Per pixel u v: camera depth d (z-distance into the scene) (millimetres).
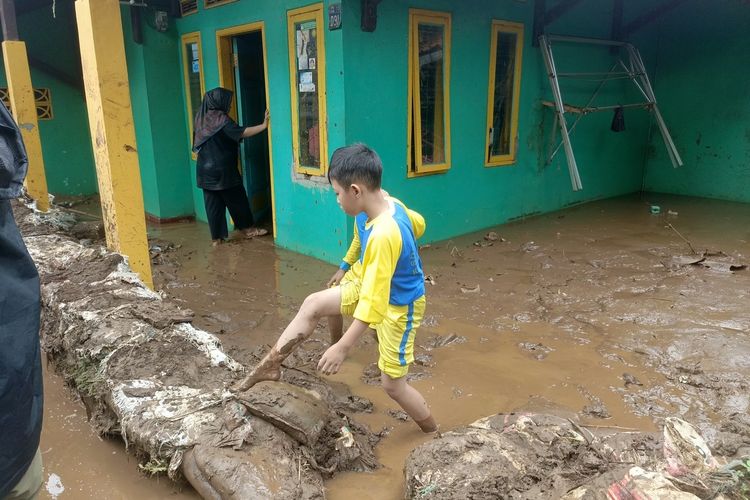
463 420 3166
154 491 2584
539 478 2369
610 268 5801
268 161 8008
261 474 2340
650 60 9672
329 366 2525
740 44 8789
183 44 8023
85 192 10633
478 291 5203
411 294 2686
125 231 4504
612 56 8805
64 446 2945
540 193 8273
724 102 9125
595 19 8320
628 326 4391
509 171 7660
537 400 3361
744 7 8633
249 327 4492
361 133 5711
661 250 6426
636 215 8297
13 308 1564
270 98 6516
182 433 2537
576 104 8430
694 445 2346
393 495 2533
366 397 3438
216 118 6648
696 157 9625
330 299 2803
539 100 7785
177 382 2941
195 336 3371
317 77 5758
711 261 5918
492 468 2363
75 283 4168
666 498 1926
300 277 5730
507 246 6676
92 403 3158
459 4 6383
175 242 7273
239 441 2477
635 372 3697
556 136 8188
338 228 5965
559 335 4270
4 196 1521
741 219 7953
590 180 9188
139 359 3121
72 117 10242
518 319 4578
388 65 5816
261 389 2758
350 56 5430
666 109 9828
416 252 2705
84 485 2641
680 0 8281
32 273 1662
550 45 7512
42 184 7449
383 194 2879
